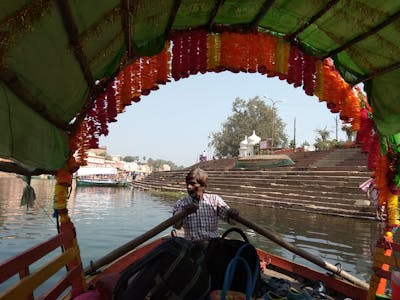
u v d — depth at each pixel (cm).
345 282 364
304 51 341
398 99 294
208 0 279
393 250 318
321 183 2058
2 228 1157
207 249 303
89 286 330
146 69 316
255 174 2869
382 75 307
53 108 217
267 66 332
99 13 188
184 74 321
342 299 361
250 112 6272
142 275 224
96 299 275
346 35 290
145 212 1770
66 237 290
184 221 373
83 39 192
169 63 319
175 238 242
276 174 2644
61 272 681
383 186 334
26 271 215
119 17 211
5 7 129
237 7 292
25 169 256
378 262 325
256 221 1477
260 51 329
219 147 6550
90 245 958
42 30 155
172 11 268
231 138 6303
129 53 287
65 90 216
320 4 260
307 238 1118
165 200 2516
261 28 337
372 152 342
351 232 1217
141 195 3008
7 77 149
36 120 197
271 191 2309
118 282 233
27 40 149
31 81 171
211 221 373
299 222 1448
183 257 223
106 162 6362
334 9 260
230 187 2720
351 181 1938
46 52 169
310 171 2394
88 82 254
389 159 333
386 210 336
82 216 1575
